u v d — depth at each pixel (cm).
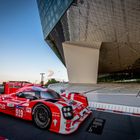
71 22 1877
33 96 437
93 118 475
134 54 2873
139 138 329
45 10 2597
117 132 362
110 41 2195
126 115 513
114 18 1584
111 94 1092
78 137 329
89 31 1938
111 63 3450
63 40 2461
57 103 368
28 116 402
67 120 335
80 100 497
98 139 321
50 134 340
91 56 2428
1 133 339
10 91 862
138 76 4150
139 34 1823
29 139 312
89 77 2542
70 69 2503
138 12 1397
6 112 471
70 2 1572
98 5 1461
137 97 920
